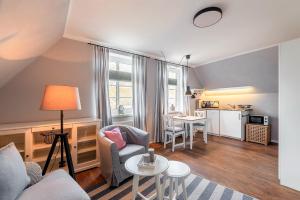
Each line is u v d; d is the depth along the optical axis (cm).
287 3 199
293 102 209
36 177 143
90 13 218
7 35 129
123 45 341
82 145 285
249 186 218
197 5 202
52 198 107
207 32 281
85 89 311
